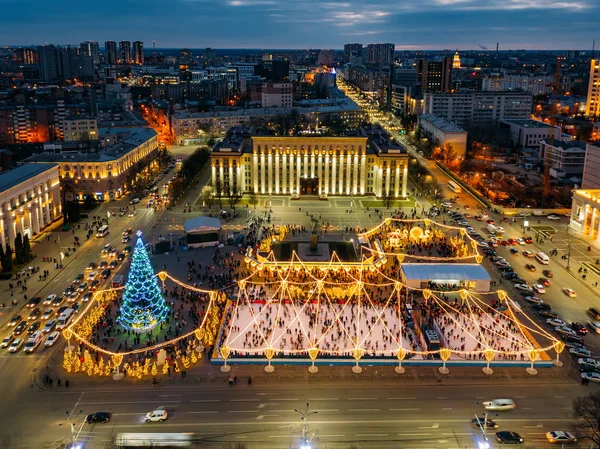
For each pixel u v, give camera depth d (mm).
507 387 134125
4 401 127000
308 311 175125
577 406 118125
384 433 117312
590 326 165750
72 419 120875
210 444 113438
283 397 129625
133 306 158000
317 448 112438
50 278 197750
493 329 163375
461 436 116688
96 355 146625
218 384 134625
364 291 189750
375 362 144000
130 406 125812
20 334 157125
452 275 193625
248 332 160375
